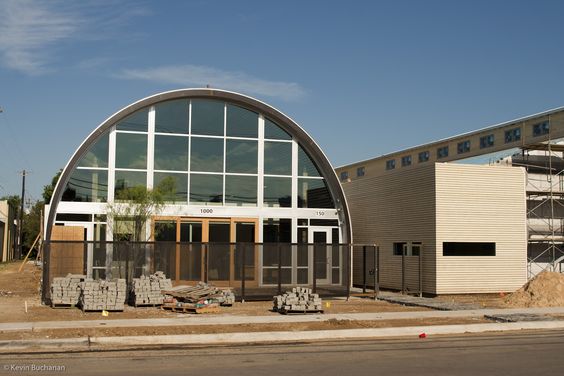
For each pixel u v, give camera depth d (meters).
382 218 29.12
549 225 28.91
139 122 26.39
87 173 25.53
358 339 15.42
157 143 26.55
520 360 12.23
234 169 27.42
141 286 20.41
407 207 27.28
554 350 13.53
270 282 23.17
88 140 25.17
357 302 23.14
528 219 28.75
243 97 27.16
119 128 26.11
